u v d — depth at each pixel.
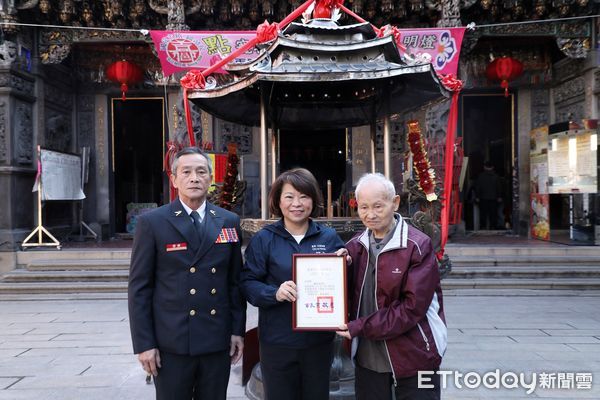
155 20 10.52
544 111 11.79
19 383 4.23
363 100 4.81
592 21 9.99
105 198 12.05
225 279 2.62
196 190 2.55
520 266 8.62
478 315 6.43
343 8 4.15
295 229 2.79
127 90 11.77
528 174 11.80
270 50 3.59
